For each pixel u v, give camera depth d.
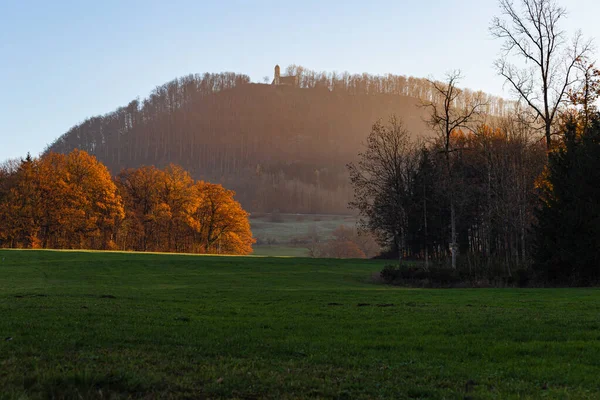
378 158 46.53
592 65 36.91
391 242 59.34
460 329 13.26
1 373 8.45
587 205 31.33
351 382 8.30
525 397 7.36
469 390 7.78
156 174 95.75
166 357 9.98
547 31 37.47
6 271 44.44
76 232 80.75
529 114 40.22
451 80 41.72
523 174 46.72
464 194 44.28
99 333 12.34
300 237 165.62
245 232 97.31
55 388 7.61
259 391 7.80
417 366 9.37
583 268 31.61
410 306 19.50
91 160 83.56
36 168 80.38
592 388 7.91
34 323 13.73
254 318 15.71
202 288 32.84
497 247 58.91
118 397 7.33
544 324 13.98
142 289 30.92
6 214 76.50
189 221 91.00
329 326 14.06
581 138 35.22
